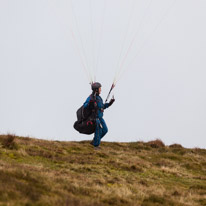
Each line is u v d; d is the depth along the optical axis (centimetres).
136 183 5425
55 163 5906
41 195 3681
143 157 7644
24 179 4219
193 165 7506
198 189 5644
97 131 6819
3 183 3694
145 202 4500
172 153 8319
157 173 6394
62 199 3706
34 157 5994
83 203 3697
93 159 6481
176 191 5209
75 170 5578
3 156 5594
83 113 6600
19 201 3303
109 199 4288
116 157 7025
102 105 6725
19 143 6619
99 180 5147
